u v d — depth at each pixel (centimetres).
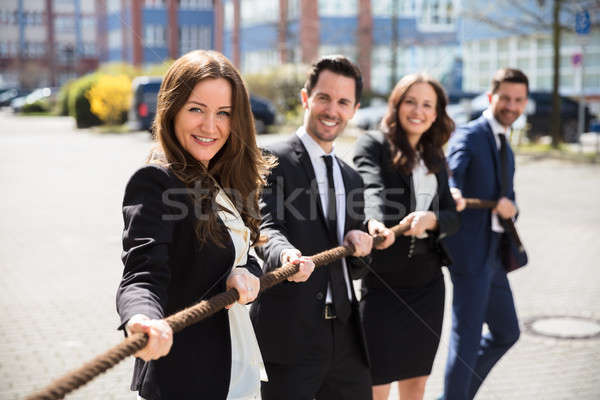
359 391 279
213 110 198
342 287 273
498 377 418
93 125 2952
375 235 295
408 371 326
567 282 642
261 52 2264
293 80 2298
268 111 2272
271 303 263
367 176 323
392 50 2144
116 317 533
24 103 4212
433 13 2088
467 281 356
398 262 320
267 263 255
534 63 2300
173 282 196
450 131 341
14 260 716
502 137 379
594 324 520
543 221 930
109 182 1359
